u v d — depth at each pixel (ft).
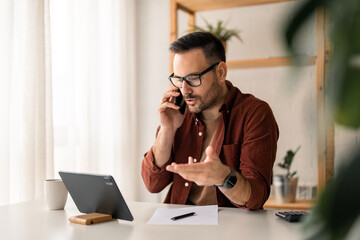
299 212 3.51
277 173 9.18
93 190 3.48
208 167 3.42
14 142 6.27
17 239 2.89
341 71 0.62
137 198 10.37
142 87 10.40
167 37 10.21
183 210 3.87
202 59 4.92
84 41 8.22
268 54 9.41
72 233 3.05
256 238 2.82
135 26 10.44
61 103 7.47
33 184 6.37
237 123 5.08
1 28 5.93
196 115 5.28
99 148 8.70
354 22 0.61
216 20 9.89
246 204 3.86
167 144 5.14
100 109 8.75
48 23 6.76
